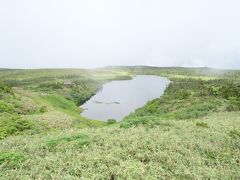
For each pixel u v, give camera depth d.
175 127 19.97
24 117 30.95
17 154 13.27
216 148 15.66
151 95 150.12
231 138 17.94
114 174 11.35
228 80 121.44
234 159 14.33
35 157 13.40
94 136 16.72
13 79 186.62
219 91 73.56
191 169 12.49
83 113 87.88
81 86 152.62
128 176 10.98
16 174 11.41
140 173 11.25
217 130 20.27
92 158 12.77
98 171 11.73
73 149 14.19
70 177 10.81
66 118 38.81
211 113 39.84
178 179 11.55
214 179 11.68
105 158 12.77
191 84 117.50
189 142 15.96
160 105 68.69
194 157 13.95
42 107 46.50
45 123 30.39
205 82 125.50
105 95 148.75
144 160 13.30
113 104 116.88
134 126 19.55
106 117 85.44
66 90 129.38
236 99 53.59
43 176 11.21
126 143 15.06
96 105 112.56
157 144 15.02
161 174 11.74
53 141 15.37
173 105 63.72
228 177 12.18
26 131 25.80
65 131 20.27
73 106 87.00
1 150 15.00
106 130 18.62
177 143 15.59
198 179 11.59
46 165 12.28
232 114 34.22
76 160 12.65
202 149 15.28
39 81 171.88
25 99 48.31
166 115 49.00
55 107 60.41
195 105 53.41
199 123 21.69
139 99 134.38
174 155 13.70
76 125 35.75
